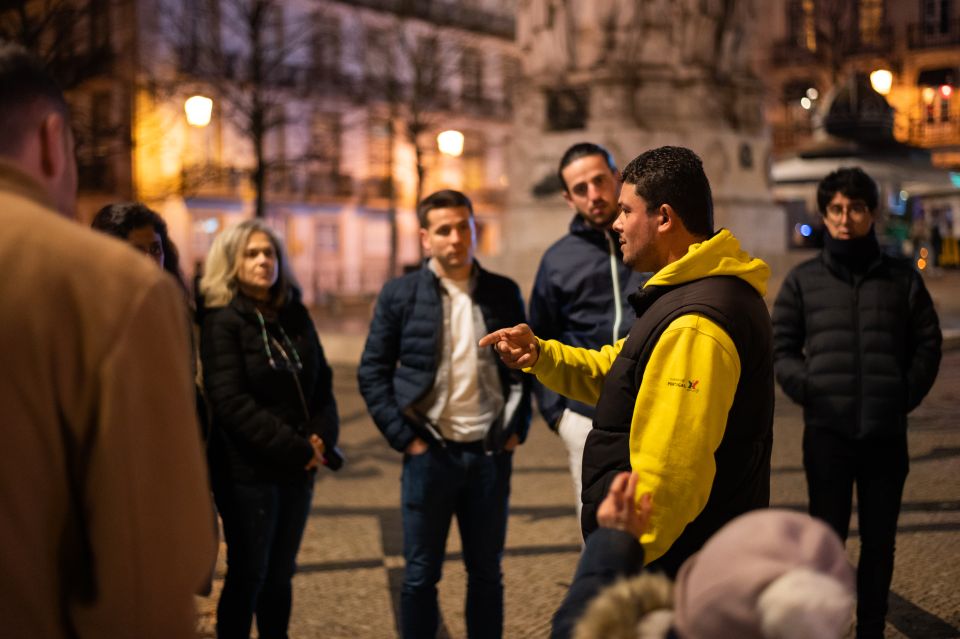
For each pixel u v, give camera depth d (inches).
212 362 137.5
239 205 1483.8
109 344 55.6
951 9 1637.6
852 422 141.2
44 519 55.7
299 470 140.5
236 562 137.2
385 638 163.9
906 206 967.6
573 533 220.4
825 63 1656.0
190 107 539.2
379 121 1496.1
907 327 144.3
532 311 155.5
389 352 149.3
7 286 55.1
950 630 155.9
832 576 49.4
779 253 638.5
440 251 146.5
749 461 91.1
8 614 54.3
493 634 146.3
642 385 86.9
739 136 631.8
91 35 673.0
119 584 55.6
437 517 143.9
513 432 146.8
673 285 91.7
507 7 1839.3
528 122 637.9
